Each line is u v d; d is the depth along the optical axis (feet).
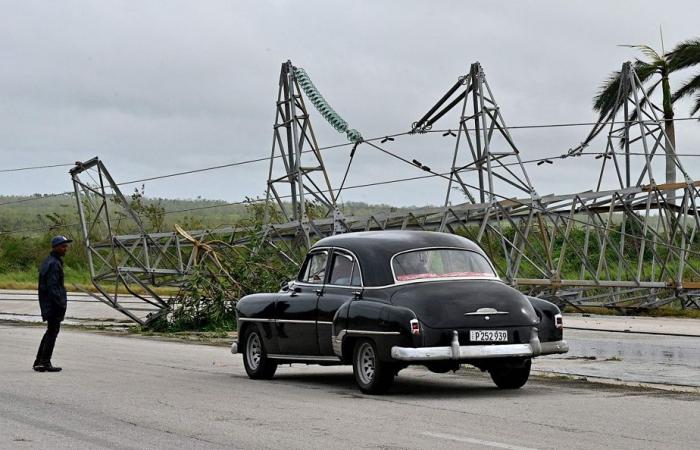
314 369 55.72
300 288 47.03
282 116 111.34
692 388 44.68
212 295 92.22
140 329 92.53
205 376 50.57
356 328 42.22
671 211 122.31
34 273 224.12
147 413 36.47
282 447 29.25
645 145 117.29
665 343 72.90
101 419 35.01
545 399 40.40
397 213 112.27
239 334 50.80
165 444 29.96
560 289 127.44
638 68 159.22
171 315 94.48
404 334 39.93
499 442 29.71
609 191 116.16
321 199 110.11
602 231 122.62
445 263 43.45
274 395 42.19
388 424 33.50
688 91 160.86
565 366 55.06
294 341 46.68
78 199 96.02
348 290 44.11
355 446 29.25
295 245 108.68
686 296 121.49
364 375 42.65
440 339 40.04
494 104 110.22
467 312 40.47
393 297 41.63
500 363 42.04
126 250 96.32
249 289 93.50
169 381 47.91
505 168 111.75
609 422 33.68
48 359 52.06
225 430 32.40
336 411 36.86
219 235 109.09
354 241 45.19
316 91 108.78
